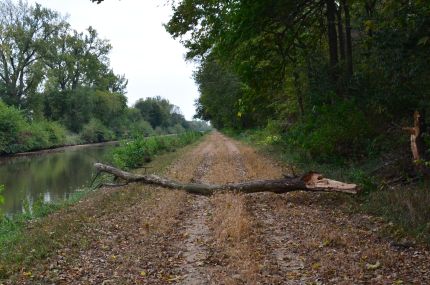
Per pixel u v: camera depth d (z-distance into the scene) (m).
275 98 28.23
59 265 7.15
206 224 9.47
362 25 15.97
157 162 24.98
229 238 8.09
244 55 18.03
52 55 66.94
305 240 7.85
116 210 11.29
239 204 10.59
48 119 73.69
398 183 11.29
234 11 14.81
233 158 24.64
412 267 6.33
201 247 7.85
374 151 14.87
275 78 19.50
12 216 13.83
